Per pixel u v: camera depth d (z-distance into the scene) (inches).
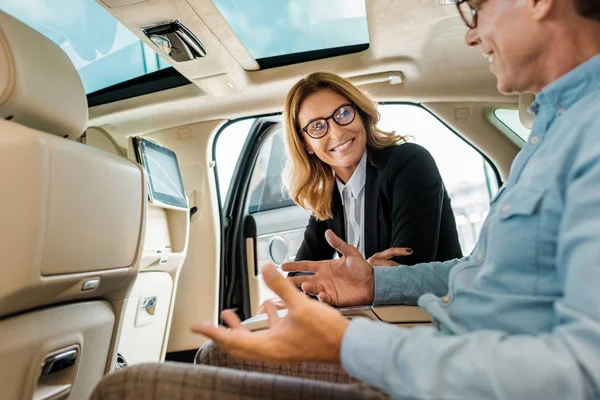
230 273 118.4
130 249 48.6
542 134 25.2
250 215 122.8
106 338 48.4
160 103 100.4
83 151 39.8
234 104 102.0
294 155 71.1
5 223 32.5
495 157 97.1
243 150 124.0
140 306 85.9
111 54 94.5
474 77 88.8
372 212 66.4
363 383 30.3
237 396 23.4
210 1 63.7
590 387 15.3
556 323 19.7
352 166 68.2
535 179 22.6
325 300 40.3
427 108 97.6
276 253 120.6
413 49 79.8
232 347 21.1
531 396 15.7
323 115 65.1
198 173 113.7
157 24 67.6
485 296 23.1
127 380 24.0
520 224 22.5
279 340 20.5
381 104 99.1
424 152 63.8
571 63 23.4
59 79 41.5
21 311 35.8
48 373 39.0
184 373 24.1
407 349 18.3
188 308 110.7
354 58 85.1
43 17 87.4
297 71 88.4
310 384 24.0
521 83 25.3
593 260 16.5
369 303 40.3
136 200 49.1
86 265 40.8
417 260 57.2
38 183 33.5
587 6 21.8
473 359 16.9
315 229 74.4
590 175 18.2
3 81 35.5
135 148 93.4
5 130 32.9
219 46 75.5
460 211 105.9
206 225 113.2
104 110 102.7
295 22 81.9
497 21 24.0
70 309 41.5
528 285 21.8
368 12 68.4
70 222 37.5
